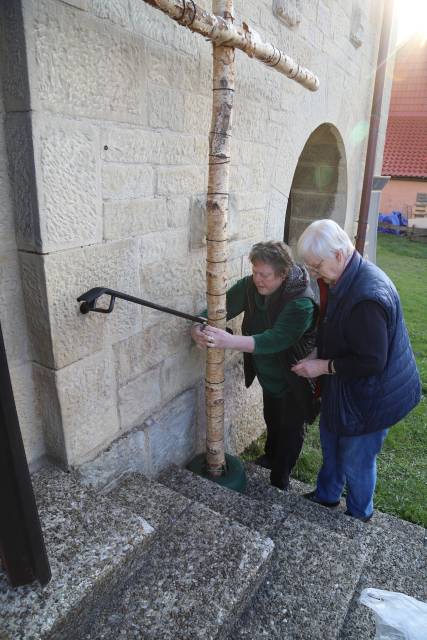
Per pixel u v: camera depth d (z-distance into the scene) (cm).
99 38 142
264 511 203
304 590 163
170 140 184
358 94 406
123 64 153
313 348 228
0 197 136
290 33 266
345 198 429
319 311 214
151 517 172
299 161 423
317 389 230
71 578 128
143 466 212
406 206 1496
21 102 126
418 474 302
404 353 200
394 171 1517
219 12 164
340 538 189
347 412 207
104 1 141
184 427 243
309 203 443
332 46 328
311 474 301
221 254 194
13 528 115
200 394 253
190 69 186
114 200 162
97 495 159
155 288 196
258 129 254
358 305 184
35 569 122
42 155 131
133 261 179
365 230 464
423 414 372
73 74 135
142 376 201
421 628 138
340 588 164
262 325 233
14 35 120
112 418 187
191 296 222
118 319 178
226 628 137
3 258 142
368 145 437
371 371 185
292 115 289
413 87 1669
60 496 157
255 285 230
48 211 137
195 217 209
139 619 132
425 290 773
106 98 149
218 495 213
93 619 132
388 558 208
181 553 156
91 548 138
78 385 165
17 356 154
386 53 409
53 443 169
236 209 250
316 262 186
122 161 162
